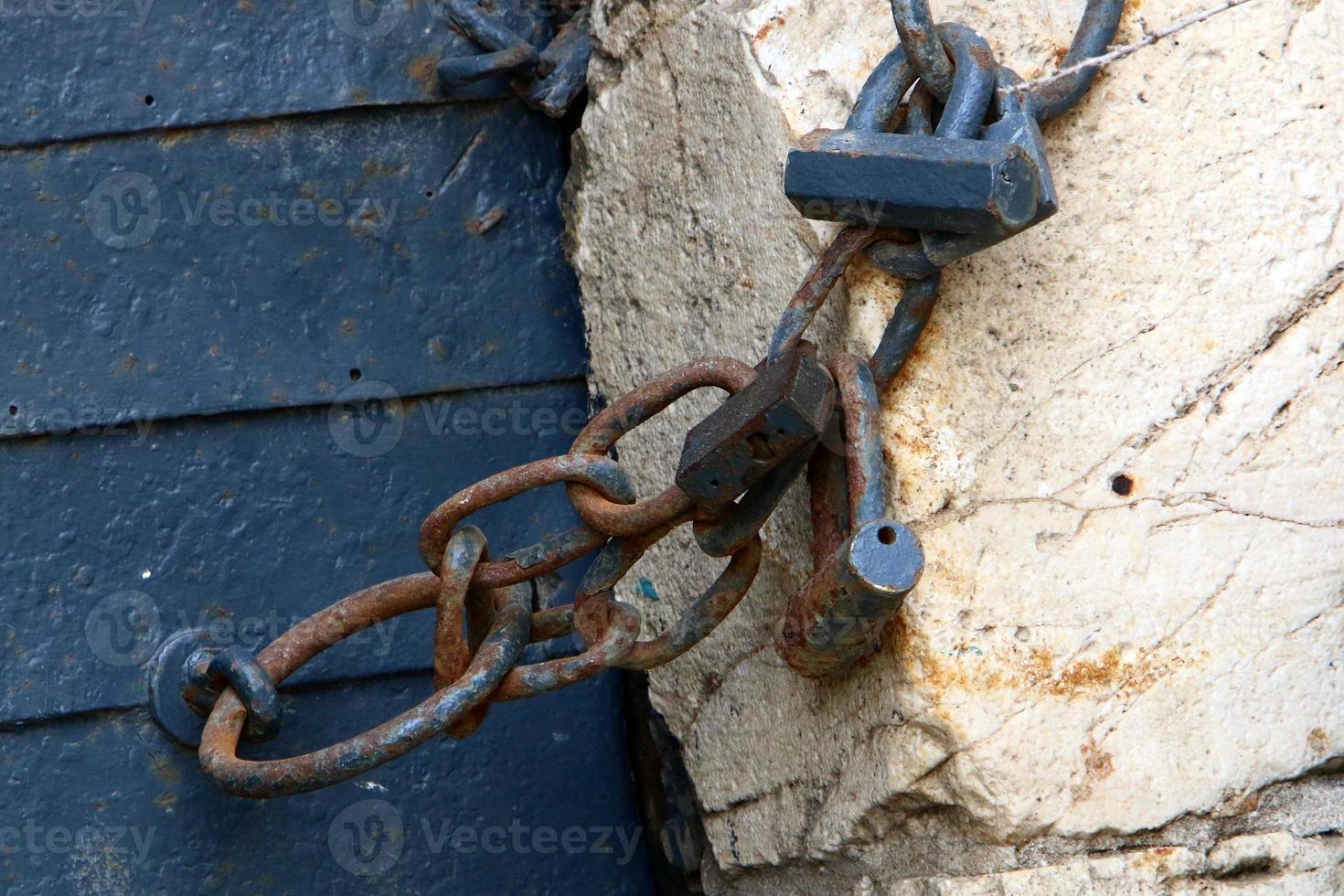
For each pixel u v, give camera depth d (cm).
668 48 218
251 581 216
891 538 169
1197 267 193
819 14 199
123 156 219
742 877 215
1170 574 189
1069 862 182
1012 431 188
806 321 181
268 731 203
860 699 190
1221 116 194
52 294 213
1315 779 192
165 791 209
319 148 228
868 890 193
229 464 218
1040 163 172
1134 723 186
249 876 211
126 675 208
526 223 237
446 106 234
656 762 234
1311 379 195
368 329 226
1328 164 196
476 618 192
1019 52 192
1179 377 192
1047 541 187
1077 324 190
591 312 234
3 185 213
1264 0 196
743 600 211
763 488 179
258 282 222
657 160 220
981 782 180
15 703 203
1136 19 193
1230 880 186
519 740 226
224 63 224
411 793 220
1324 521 194
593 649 185
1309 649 192
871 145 172
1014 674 183
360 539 222
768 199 198
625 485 183
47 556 208
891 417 185
